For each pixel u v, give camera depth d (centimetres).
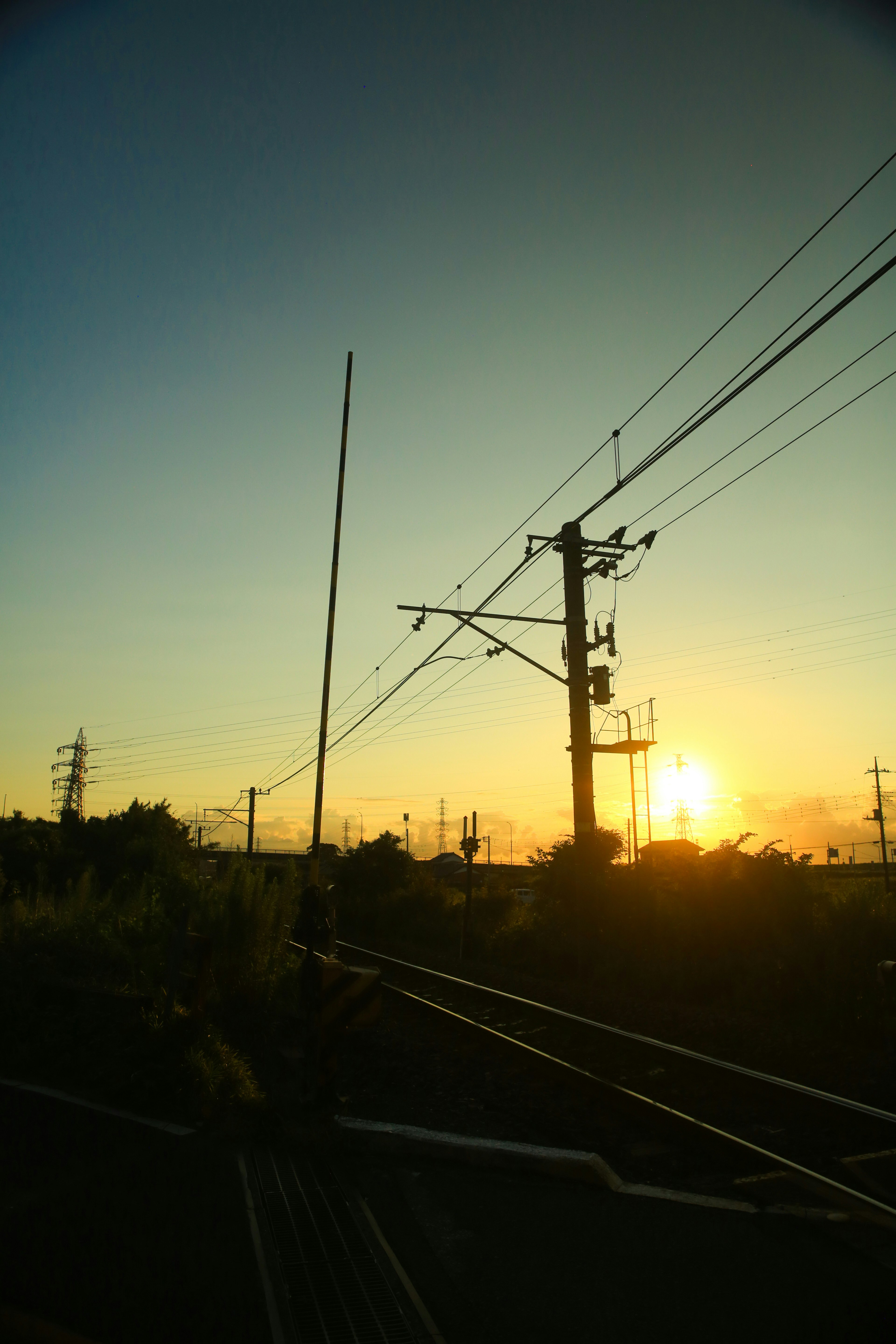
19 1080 755
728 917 1847
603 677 1995
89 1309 383
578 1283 438
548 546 1545
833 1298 424
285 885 1402
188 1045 777
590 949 1952
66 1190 516
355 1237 481
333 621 1016
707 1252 473
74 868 4678
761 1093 892
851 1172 643
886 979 1184
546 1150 609
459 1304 417
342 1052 1175
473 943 2625
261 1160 590
